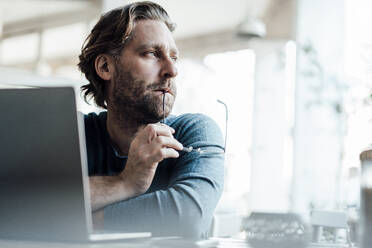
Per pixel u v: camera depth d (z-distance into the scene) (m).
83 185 0.68
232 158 5.90
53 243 0.66
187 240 0.82
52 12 3.96
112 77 1.37
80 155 0.68
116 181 1.08
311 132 4.20
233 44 6.64
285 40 6.32
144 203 1.03
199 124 1.34
